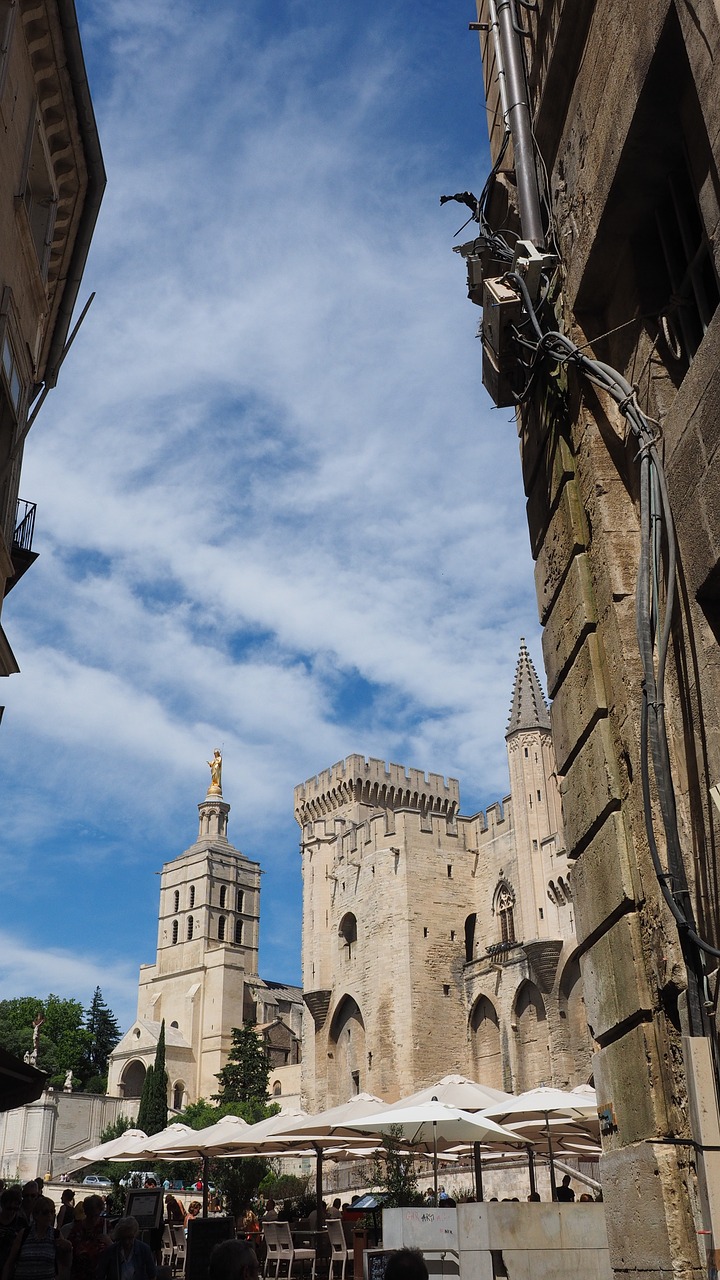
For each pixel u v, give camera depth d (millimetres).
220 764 155625
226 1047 124375
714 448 5270
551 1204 12031
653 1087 5902
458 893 69188
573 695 7516
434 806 91375
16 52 17953
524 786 65125
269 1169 52875
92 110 20375
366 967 68875
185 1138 29094
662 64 5934
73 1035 128125
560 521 7898
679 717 5883
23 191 18328
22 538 21688
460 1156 35812
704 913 5430
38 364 22391
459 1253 12281
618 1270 6172
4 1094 18156
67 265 22312
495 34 9148
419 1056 63281
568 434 7875
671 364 6566
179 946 136500
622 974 6383
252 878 145875
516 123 8562
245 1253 5832
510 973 61969
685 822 5719
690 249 6395
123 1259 11180
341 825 76250
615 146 6621
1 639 18781
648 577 5758
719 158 5055
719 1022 4992
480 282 8805
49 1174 79312
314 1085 70312
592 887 7000
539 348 7609
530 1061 59688
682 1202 5535
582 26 7395
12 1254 11570
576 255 7598
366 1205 26125
